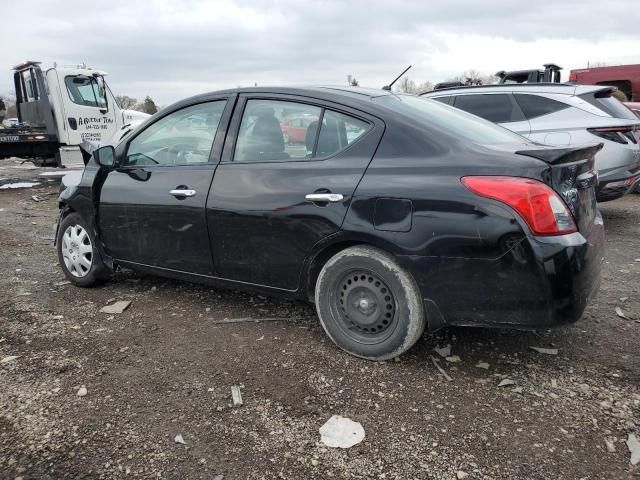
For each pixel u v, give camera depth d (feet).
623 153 20.45
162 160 13.02
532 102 22.20
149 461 7.66
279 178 10.85
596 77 53.57
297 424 8.47
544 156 8.78
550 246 8.51
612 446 7.86
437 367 10.10
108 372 10.10
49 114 40.24
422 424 8.41
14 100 46.85
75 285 15.01
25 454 7.80
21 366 10.36
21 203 32.42
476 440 8.02
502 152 9.21
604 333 11.59
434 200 9.11
